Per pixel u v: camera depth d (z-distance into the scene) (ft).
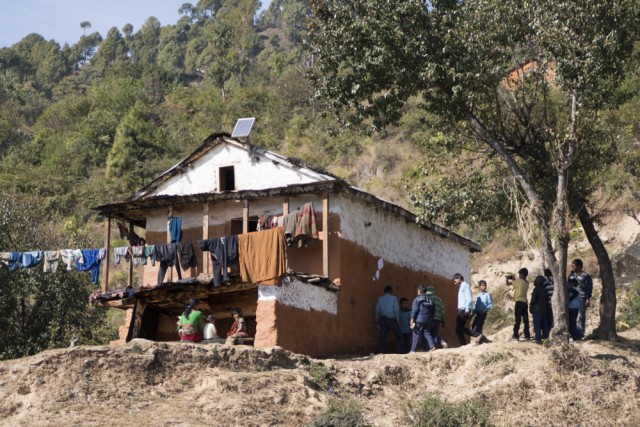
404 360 63.21
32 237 99.35
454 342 90.17
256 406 52.85
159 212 82.79
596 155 72.23
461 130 71.15
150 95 253.03
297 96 196.54
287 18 477.36
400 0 65.82
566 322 63.41
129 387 53.21
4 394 51.47
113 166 185.78
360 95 67.26
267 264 65.98
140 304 77.05
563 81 63.57
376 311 74.49
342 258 73.77
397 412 56.39
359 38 66.28
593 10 63.00
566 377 60.18
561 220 64.64
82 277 93.45
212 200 77.56
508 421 55.83
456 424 53.57
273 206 77.46
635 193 106.42
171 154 193.67
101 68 437.99
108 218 81.51
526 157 72.74
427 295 70.64
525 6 64.90
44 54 455.63
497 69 66.13
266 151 78.64
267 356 58.80
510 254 119.44
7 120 236.84
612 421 56.34
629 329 76.69
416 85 66.28
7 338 89.71
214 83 230.68
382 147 159.22
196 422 50.16
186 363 56.03
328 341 70.69
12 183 178.50
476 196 70.95
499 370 61.26
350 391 58.70
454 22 65.87
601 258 71.82
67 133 210.18
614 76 65.98
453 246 93.66
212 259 68.90
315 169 76.48
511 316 104.53
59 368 53.01
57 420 48.80
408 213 83.41
